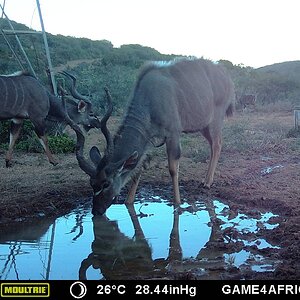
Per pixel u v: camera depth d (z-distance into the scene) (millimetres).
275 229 2543
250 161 4375
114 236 2611
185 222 2828
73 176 3865
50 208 3061
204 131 3652
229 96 3711
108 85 10398
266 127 6949
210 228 2705
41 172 4020
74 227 2768
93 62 14836
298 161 4336
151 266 2186
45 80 7574
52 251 2393
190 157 4680
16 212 2936
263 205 3057
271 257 2217
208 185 3508
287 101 12547
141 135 2994
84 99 4902
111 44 19609
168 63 3324
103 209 2803
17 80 4082
